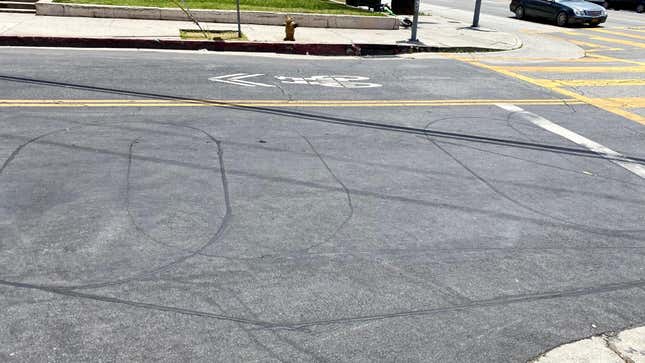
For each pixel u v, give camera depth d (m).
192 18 15.06
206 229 5.08
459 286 4.51
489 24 22.78
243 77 11.06
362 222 5.43
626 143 8.58
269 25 16.88
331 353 3.67
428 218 5.62
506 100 10.77
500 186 6.56
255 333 3.81
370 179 6.47
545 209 6.03
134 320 3.86
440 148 7.73
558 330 4.05
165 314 3.94
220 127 7.88
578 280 4.71
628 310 4.34
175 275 4.38
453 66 13.86
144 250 4.69
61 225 4.99
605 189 6.70
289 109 9.05
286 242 4.97
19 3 15.96
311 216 5.47
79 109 8.23
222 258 4.66
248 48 14.02
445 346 3.81
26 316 3.82
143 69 11.08
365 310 4.13
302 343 3.75
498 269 4.79
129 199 5.54
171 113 8.36
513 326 4.06
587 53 17.11
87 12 15.70
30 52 11.97
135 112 8.27
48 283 4.19
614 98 11.53
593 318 4.21
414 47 15.47
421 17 22.75
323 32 16.42
